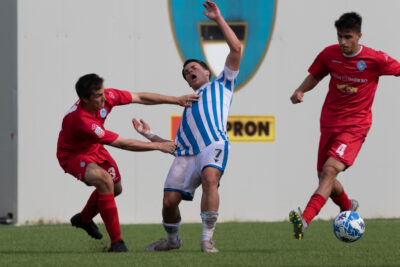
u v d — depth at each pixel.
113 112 32.69
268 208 33.78
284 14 34.12
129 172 32.78
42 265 16.20
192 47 33.47
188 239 24.95
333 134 21.38
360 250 19.67
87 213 21.19
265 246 22.14
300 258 17.36
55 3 32.44
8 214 33.97
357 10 34.66
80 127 18.81
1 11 35.25
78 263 16.39
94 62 32.69
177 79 33.34
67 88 32.44
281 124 34.03
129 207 32.75
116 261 16.67
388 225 29.58
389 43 34.84
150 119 33.00
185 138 19.70
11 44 33.62
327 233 26.62
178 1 33.38
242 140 33.66
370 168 34.53
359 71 20.89
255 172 33.72
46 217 32.12
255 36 33.88
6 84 34.56
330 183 20.36
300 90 21.97
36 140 32.12
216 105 19.77
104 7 32.84
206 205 19.06
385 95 34.75
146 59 33.16
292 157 34.06
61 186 32.28
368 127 21.38
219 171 19.20
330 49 21.38
